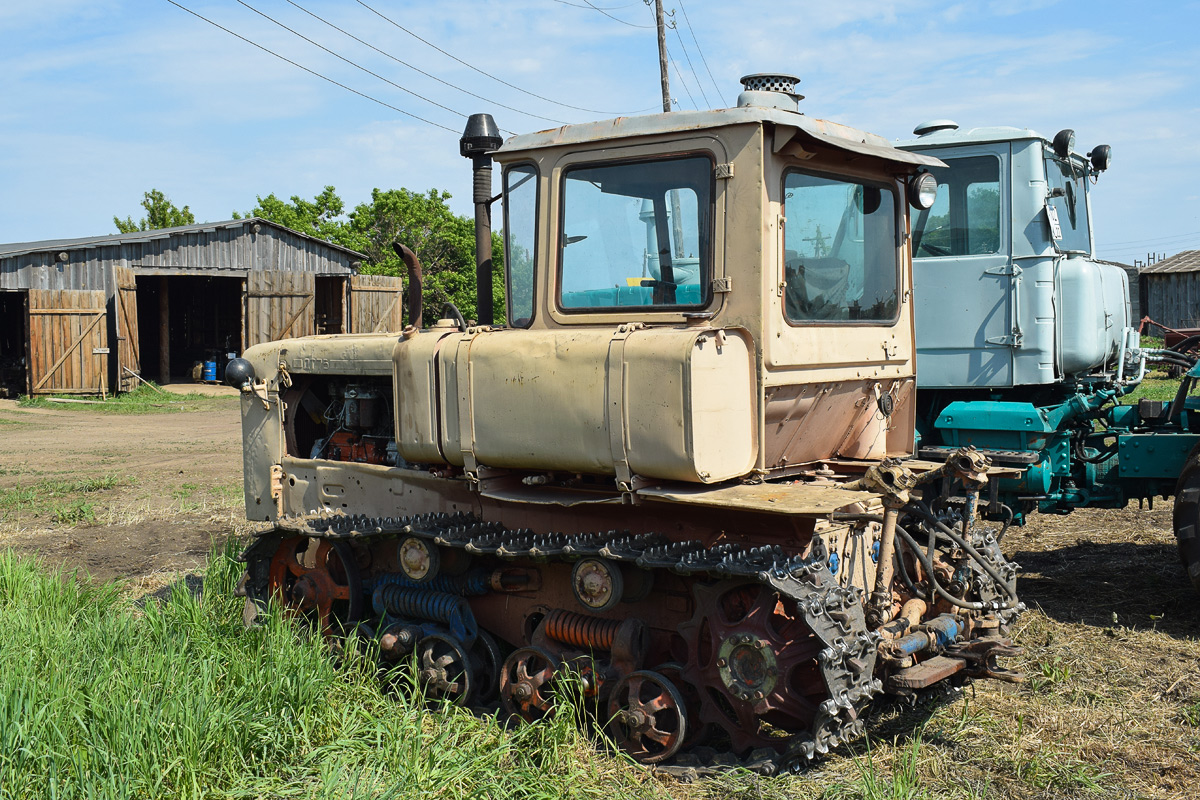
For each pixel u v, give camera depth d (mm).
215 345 29359
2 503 10055
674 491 3908
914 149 7230
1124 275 7875
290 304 23062
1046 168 7047
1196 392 6996
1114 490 6875
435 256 35281
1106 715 4539
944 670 3949
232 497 10383
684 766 4035
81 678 4324
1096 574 7082
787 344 4059
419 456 4656
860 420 4895
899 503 3934
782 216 4020
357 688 4613
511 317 4695
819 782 3850
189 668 4453
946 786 3863
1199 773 3980
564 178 4418
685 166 4082
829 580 3822
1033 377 6887
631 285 4258
